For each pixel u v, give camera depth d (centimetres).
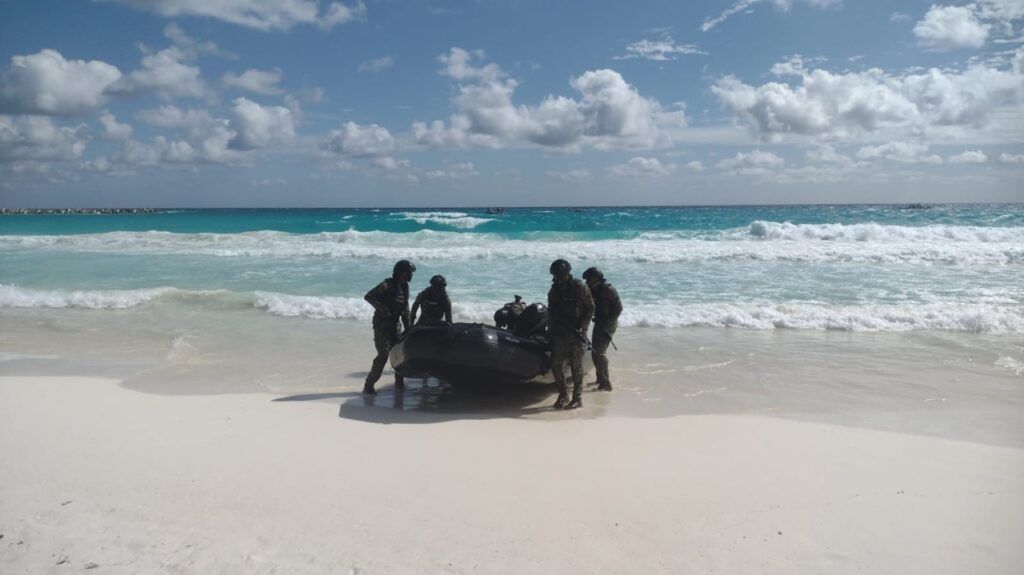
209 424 564
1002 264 1725
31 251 2227
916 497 397
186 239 2634
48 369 802
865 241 2412
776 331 1024
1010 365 803
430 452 491
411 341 664
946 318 1044
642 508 380
